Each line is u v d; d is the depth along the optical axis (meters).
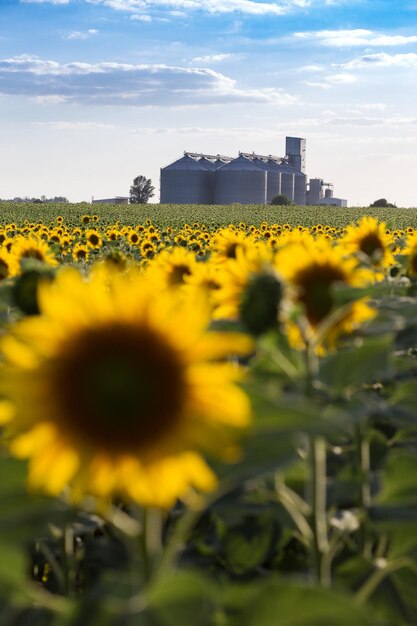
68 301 2.08
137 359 2.03
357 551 3.75
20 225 53.84
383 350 2.89
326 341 3.44
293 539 4.39
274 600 2.02
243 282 3.34
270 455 2.06
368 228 6.87
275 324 2.82
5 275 6.37
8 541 2.22
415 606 3.28
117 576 2.28
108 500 2.04
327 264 3.37
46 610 2.20
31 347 2.07
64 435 2.04
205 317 2.04
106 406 2.03
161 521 4.30
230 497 3.07
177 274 6.04
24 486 2.38
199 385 2.01
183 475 2.01
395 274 7.03
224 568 3.88
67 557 3.78
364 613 1.99
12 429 2.07
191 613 1.87
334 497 3.51
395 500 3.35
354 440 4.31
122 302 2.06
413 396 3.03
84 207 102.62
